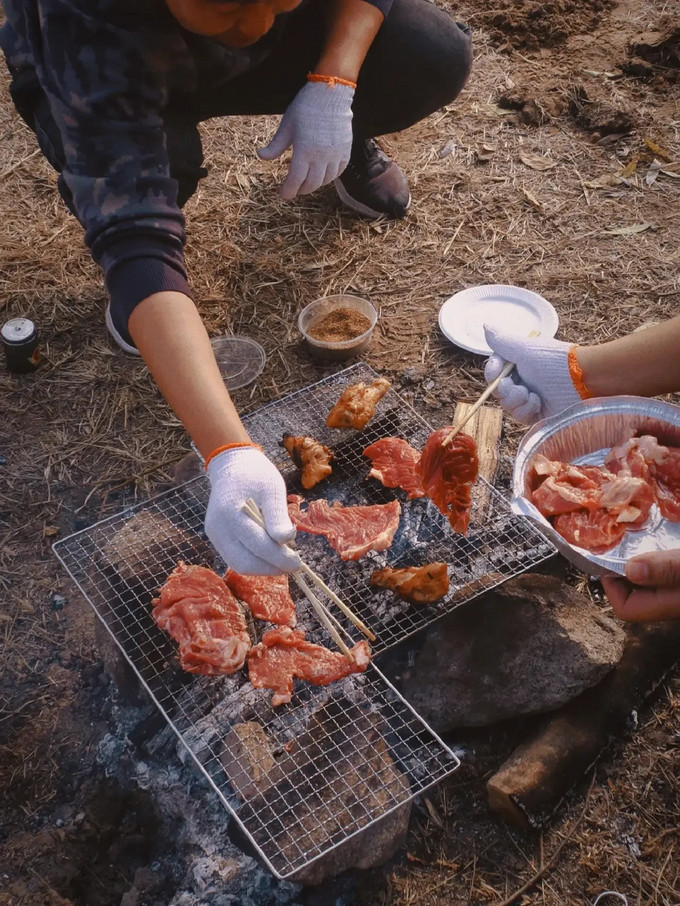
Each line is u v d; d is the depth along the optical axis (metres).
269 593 1.11
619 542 1.07
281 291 1.60
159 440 1.39
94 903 0.99
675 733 1.08
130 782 1.05
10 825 1.03
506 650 1.07
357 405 1.28
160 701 1.06
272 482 0.96
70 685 1.13
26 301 1.58
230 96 1.43
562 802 1.03
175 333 0.97
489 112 1.98
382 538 1.13
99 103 1.02
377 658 1.10
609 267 1.64
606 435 1.13
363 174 1.69
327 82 1.27
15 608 1.20
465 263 1.66
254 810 0.97
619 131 1.91
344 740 1.01
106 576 1.15
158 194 1.02
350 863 0.97
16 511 1.30
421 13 1.46
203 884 0.98
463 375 1.47
